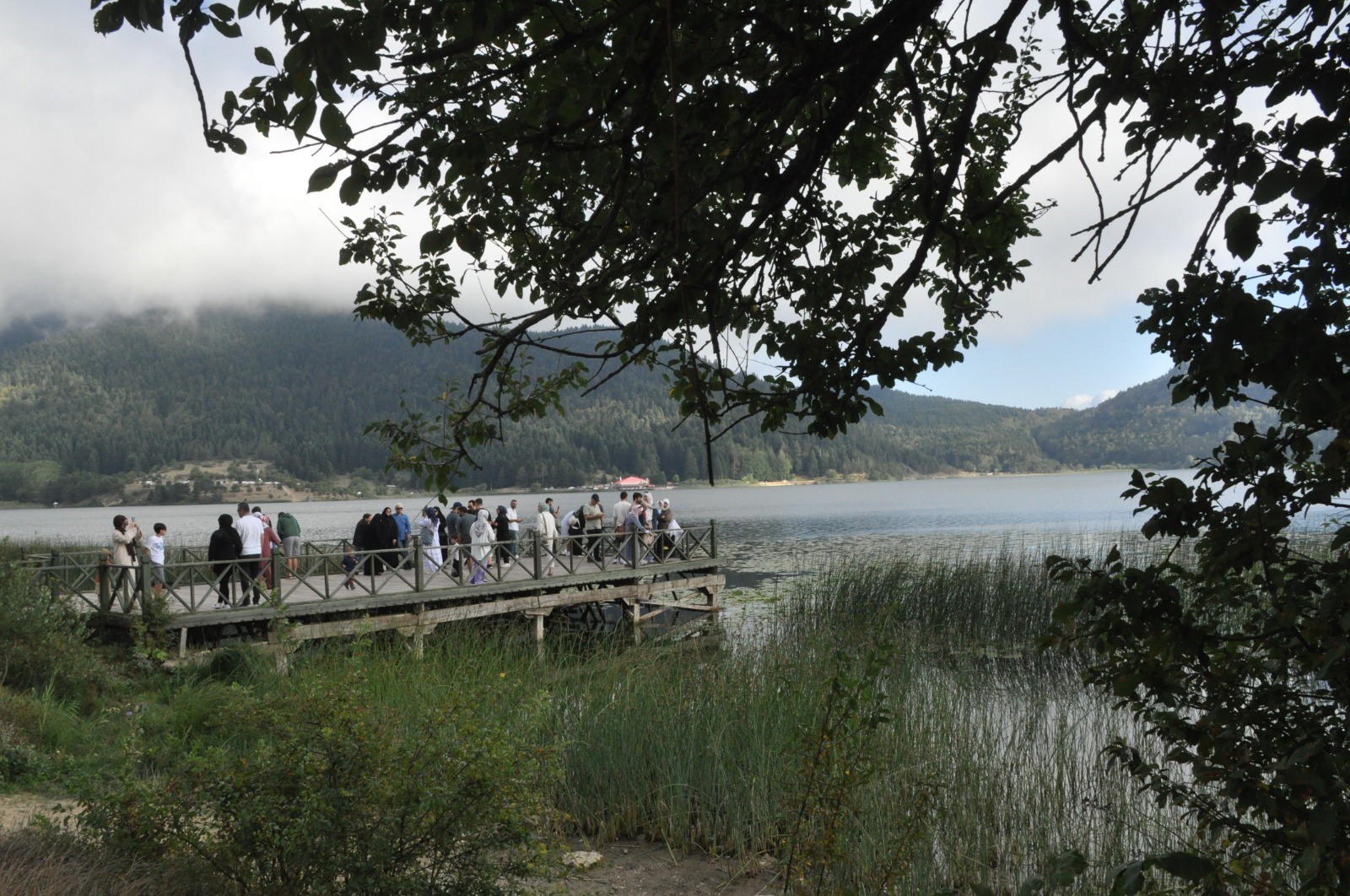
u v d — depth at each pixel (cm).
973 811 642
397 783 405
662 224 253
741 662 925
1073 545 2698
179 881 392
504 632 1569
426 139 234
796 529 5512
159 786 422
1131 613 221
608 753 738
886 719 426
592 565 1930
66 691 978
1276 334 178
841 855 465
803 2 236
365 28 190
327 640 1087
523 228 298
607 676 897
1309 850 187
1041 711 899
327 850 391
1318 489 200
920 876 567
